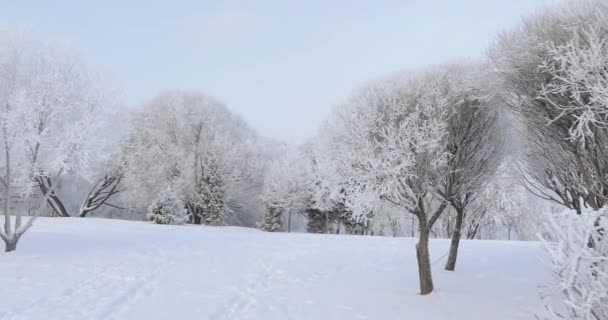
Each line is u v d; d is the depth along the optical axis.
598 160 7.02
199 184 37.47
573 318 3.43
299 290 9.80
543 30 7.17
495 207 24.78
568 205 8.98
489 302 8.59
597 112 6.23
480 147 10.26
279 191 37.91
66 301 7.96
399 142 8.77
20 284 8.97
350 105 10.33
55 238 16.38
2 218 23.53
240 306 8.23
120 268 11.39
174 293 9.04
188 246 16.73
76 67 13.87
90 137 13.30
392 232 34.03
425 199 10.44
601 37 6.47
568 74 6.38
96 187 35.62
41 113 12.76
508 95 8.19
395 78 10.57
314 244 19.06
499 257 14.20
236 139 46.03
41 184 17.92
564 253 3.47
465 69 10.30
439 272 11.98
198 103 42.41
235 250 16.31
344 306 8.36
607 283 3.29
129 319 7.11
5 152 12.71
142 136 36.59
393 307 8.31
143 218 39.47
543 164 8.95
